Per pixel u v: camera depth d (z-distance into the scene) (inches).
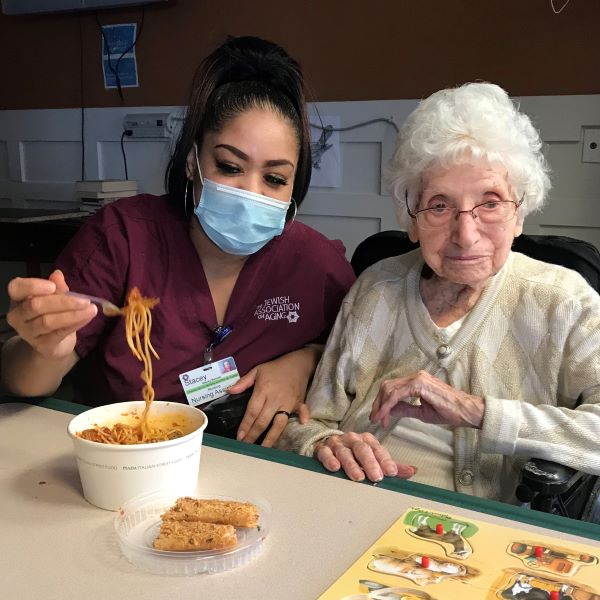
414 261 57.2
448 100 48.8
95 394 60.0
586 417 45.3
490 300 51.3
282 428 54.4
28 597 27.1
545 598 26.2
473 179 47.0
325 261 64.1
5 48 149.5
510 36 99.6
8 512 33.7
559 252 58.8
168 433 36.7
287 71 56.9
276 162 55.4
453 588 27.0
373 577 27.8
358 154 115.4
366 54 111.3
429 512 33.3
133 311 41.8
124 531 31.6
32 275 128.3
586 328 48.3
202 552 29.4
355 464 38.4
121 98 138.5
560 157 99.4
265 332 61.3
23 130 152.6
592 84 95.5
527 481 42.6
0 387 50.6
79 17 138.8
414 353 53.7
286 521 32.7
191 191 58.9
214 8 124.3
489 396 47.6
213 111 55.1
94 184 131.5
